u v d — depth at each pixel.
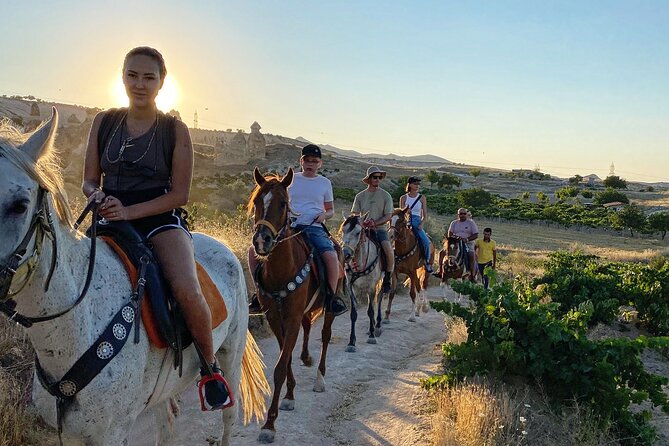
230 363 4.73
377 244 10.16
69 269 3.04
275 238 5.80
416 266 12.16
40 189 2.80
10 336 6.14
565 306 11.41
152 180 3.62
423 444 5.56
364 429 6.13
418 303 13.17
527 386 6.69
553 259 15.05
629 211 58.66
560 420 6.11
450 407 6.17
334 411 6.75
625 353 6.51
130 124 3.61
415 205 12.83
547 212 62.16
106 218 3.36
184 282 3.52
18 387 5.41
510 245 40.88
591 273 12.21
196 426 6.06
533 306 7.12
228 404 3.96
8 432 4.81
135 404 3.40
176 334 3.52
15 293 2.70
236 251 11.09
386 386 7.44
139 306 3.33
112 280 3.30
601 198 95.94
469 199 72.81
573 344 6.52
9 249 2.56
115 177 3.58
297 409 6.67
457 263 14.52
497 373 6.85
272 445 5.73
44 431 5.14
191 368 3.95
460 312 7.17
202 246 4.59
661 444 6.32
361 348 9.59
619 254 34.34
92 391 3.08
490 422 5.63
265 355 8.77
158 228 3.61
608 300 10.74
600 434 5.86
